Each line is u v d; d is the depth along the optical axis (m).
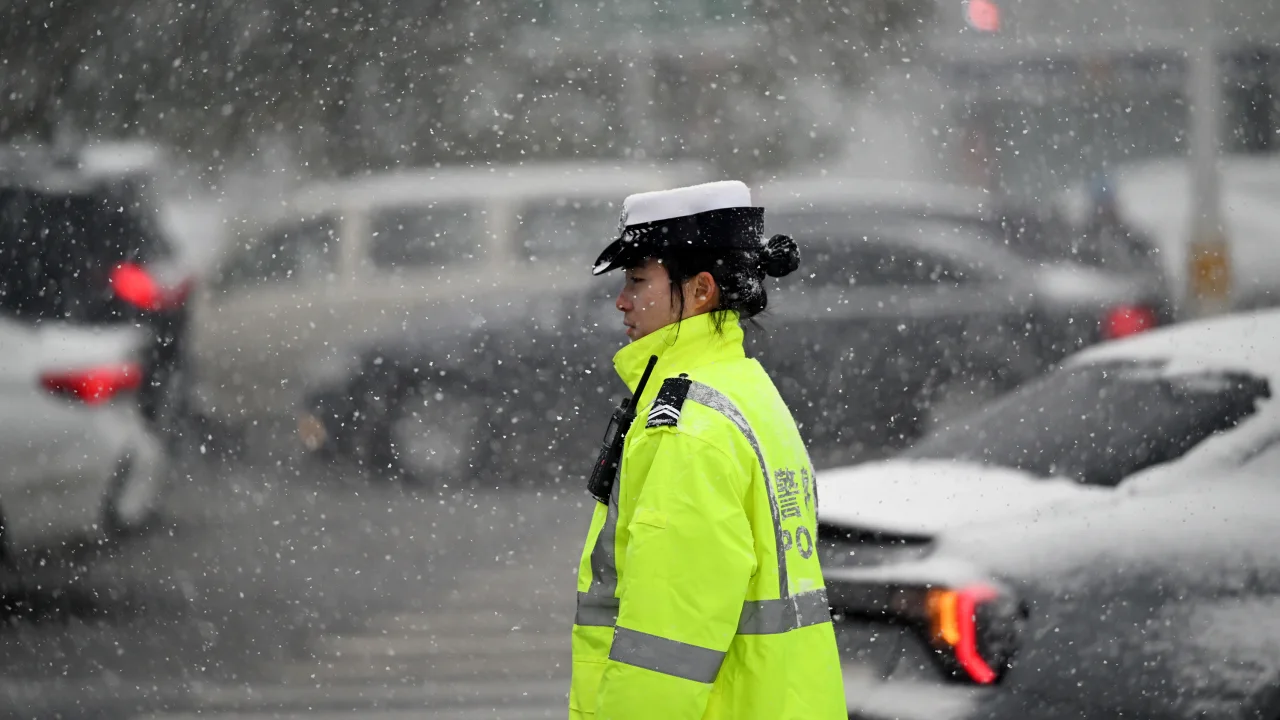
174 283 37.44
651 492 10.45
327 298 42.78
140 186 37.12
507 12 77.50
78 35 66.12
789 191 42.12
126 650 26.23
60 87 65.88
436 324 41.78
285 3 71.38
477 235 43.22
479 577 31.59
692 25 81.56
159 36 68.19
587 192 43.88
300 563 32.75
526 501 39.44
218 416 41.97
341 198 43.53
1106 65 73.06
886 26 79.62
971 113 77.62
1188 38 60.75
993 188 75.62
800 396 39.72
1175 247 61.25
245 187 69.50
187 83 68.75
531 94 78.94
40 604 29.19
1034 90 75.81
